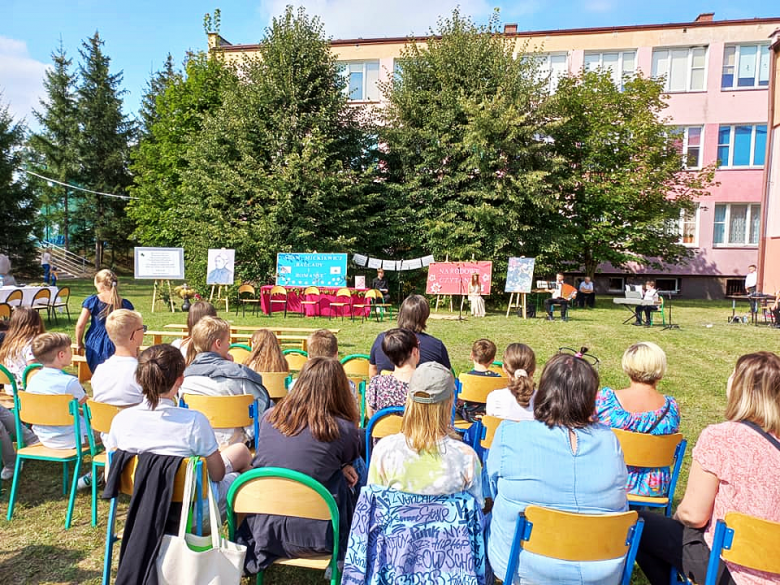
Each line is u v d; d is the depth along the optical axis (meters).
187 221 18.69
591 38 23.22
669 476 3.02
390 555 2.01
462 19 18.78
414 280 19.55
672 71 23.09
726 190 22.97
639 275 23.84
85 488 3.83
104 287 5.29
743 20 22.19
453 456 2.04
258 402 3.49
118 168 35.16
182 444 2.31
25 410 3.42
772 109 16.42
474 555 2.08
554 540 1.94
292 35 17.59
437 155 17.75
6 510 3.49
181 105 22.95
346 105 18.56
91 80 35.47
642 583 2.86
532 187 16.45
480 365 4.43
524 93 17.19
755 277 15.99
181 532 2.11
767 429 2.00
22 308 4.70
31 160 34.06
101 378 3.35
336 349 4.04
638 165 18.58
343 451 2.43
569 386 2.10
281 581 2.81
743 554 1.83
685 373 7.88
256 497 2.23
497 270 17.31
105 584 2.60
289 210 16.30
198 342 3.55
